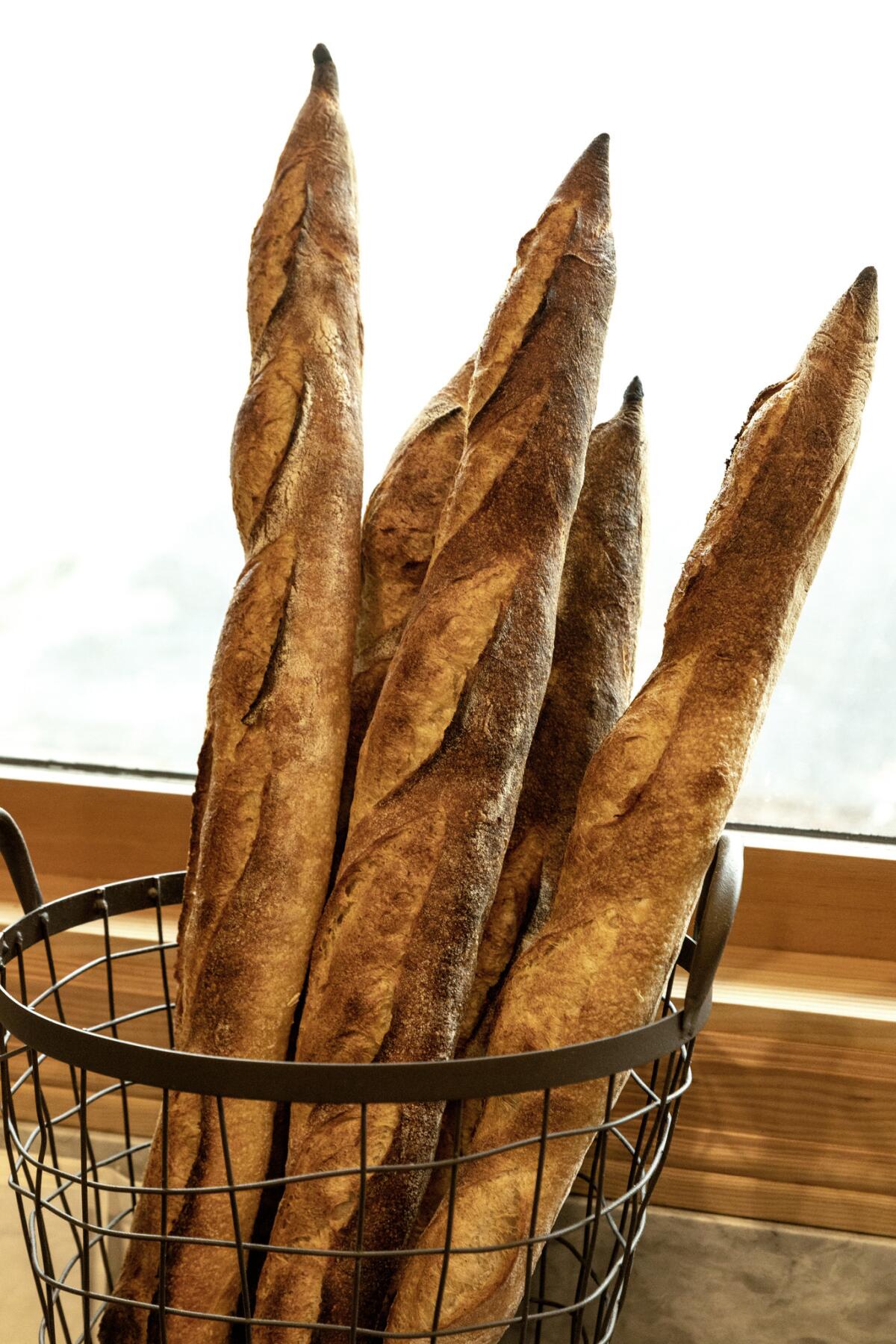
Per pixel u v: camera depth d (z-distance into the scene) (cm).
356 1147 55
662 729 56
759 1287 74
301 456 63
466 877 57
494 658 58
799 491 57
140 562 91
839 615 83
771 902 81
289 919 59
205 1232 58
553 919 58
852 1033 72
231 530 89
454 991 57
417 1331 54
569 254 62
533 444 60
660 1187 74
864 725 83
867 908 81
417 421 69
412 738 58
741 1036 73
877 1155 73
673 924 56
